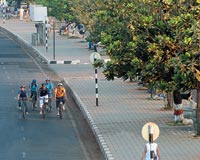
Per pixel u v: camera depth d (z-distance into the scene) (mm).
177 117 70750
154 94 86938
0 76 111250
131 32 64125
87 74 113562
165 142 62094
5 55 142750
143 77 63469
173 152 58281
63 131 70375
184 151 58688
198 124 64250
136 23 63688
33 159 58000
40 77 110750
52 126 73062
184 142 62031
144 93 92375
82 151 61531
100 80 106312
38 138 66750
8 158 58344
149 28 62250
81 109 82625
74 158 58719
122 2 71062
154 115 75688
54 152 60906
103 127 69750
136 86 99000
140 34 63125
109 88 97625
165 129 67688
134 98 88188
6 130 70625
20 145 63594
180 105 70438
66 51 146625
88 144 64438
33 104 82688
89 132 70000
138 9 64750
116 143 62250
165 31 61625
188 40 55156
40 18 159125
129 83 102375
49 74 114812
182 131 66688
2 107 84062
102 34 68812
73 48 153000
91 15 135250
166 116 74812
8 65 125812
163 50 60750
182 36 58281
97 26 124188
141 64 62906
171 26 58844
